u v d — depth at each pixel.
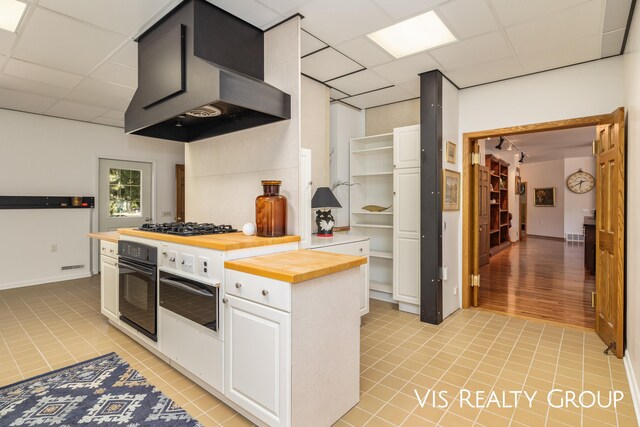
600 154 2.97
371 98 4.11
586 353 2.64
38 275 4.69
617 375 2.31
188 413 1.87
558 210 10.88
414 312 3.62
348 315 1.91
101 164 5.32
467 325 3.25
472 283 3.84
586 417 1.86
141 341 2.70
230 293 1.86
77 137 5.02
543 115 3.24
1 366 2.39
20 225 4.55
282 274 1.56
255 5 2.22
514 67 3.16
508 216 9.07
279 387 1.60
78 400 1.99
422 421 1.82
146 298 2.54
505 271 5.80
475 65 3.13
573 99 3.10
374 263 4.42
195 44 2.14
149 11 2.26
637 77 2.14
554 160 10.89
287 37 2.42
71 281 4.83
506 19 2.37
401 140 3.64
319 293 1.71
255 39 2.51
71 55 2.91
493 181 8.09
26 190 4.60
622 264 2.51
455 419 1.84
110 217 5.42
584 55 2.90
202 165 3.18
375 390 2.12
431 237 3.28
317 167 3.64
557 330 3.13
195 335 2.10
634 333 2.20
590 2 2.16
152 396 2.03
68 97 3.98
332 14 2.33
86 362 2.44
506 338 2.94
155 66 2.44
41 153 4.71
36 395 2.03
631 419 1.84
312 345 1.67
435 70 3.23
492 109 3.53
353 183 4.34
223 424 1.79
